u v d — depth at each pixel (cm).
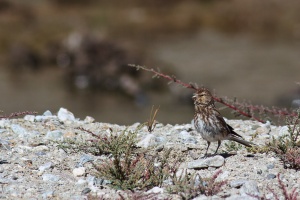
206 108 846
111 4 4284
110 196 718
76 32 3244
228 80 2706
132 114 2294
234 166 792
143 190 737
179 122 2094
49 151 856
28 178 766
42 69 2994
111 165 769
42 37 3466
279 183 702
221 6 4091
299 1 4062
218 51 3253
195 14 4012
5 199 706
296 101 2398
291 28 3750
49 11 4091
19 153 845
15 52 3119
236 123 1058
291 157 786
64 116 1050
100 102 2486
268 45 3384
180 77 2758
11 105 2370
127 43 3162
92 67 2833
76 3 4300
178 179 749
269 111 1094
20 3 4138
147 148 855
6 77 2828
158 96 2566
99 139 877
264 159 819
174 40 3556
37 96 2520
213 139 848
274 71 2816
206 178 738
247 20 3884
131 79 2716
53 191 729
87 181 755
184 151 866
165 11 4134
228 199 688
